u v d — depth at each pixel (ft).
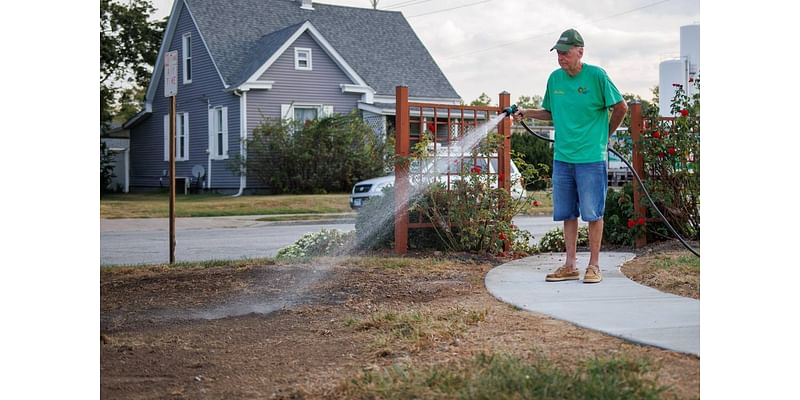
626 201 31.40
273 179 82.94
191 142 96.07
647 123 31.17
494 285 20.58
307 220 60.08
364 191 52.37
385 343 14.52
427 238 29.78
